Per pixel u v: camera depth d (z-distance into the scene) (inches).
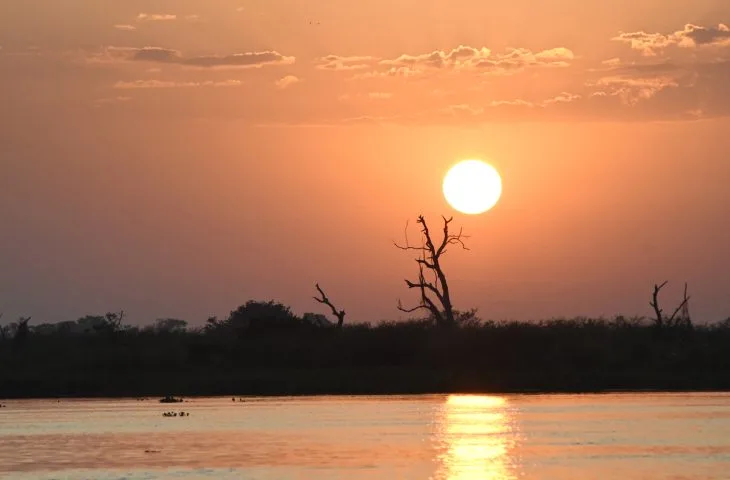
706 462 4864.7
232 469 4687.5
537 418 6599.4
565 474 4581.7
